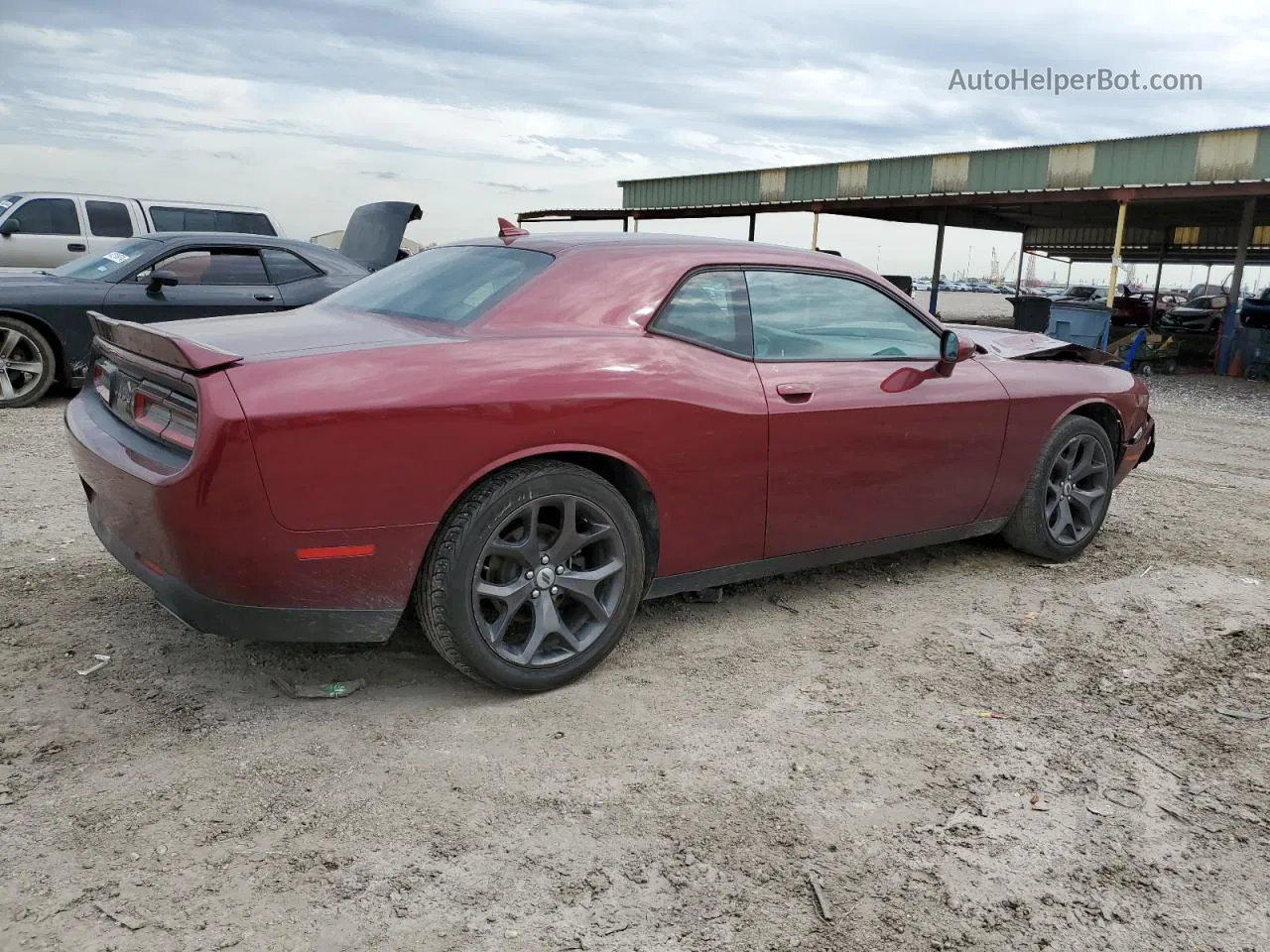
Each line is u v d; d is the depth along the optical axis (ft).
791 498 11.73
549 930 6.57
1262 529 18.58
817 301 12.31
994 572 15.08
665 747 9.16
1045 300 51.44
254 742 8.89
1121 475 16.87
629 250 11.10
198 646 10.88
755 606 13.16
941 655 11.71
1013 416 14.08
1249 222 57.98
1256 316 74.54
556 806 8.07
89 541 14.32
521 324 10.03
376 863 7.20
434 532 9.11
